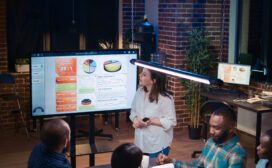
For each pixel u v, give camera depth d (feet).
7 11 24.57
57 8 25.72
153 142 13.10
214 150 9.60
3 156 20.11
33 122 23.88
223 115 9.21
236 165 9.06
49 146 9.32
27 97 24.66
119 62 13.64
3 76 22.47
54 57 12.95
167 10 23.93
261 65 23.39
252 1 23.56
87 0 26.35
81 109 13.58
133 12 27.73
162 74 13.09
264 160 8.87
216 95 21.40
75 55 13.15
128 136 23.29
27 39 25.25
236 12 23.93
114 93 13.82
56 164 9.25
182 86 23.80
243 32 24.11
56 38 25.95
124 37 27.43
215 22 23.95
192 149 21.26
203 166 10.05
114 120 26.37
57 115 13.38
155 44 26.18
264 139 8.59
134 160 7.50
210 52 24.08
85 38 26.61
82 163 19.20
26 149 21.17
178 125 24.13
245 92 23.09
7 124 24.38
